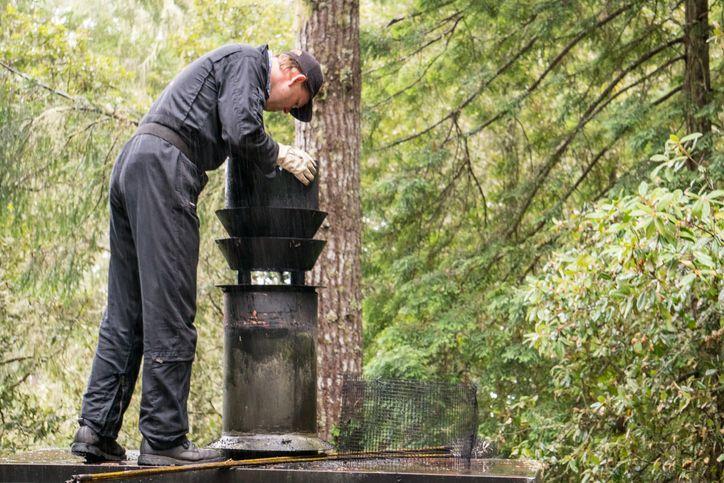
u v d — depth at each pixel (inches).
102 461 190.5
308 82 203.8
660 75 504.1
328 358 350.6
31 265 483.2
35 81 468.1
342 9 363.3
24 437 553.9
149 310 181.8
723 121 462.0
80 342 573.6
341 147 359.3
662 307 274.1
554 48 517.7
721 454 310.3
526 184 528.4
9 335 556.7
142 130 186.5
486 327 498.3
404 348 485.4
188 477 176.6
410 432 202.1
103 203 466.9
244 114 184.1
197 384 555.2
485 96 538.9
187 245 185.2
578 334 312.8
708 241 251.4
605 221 288.4
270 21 648.4
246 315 197.0
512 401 467.5
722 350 325.4
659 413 329.1
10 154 450.0
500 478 165.8
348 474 173.8
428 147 542.0
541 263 511.2
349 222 358.3
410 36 514.3
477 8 494.6
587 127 538.6
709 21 478.6
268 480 176.6
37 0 671.1
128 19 783.1
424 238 551.8
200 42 639.8
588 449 333.4
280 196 200.7
